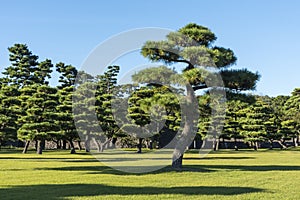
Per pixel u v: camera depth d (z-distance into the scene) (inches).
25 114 1267.2
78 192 475.8
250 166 908.6
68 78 1849.2
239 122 2057.1
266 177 659.4
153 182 579.2
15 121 1256.8
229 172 742.5
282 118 2455.7
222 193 474.9
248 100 807.7
